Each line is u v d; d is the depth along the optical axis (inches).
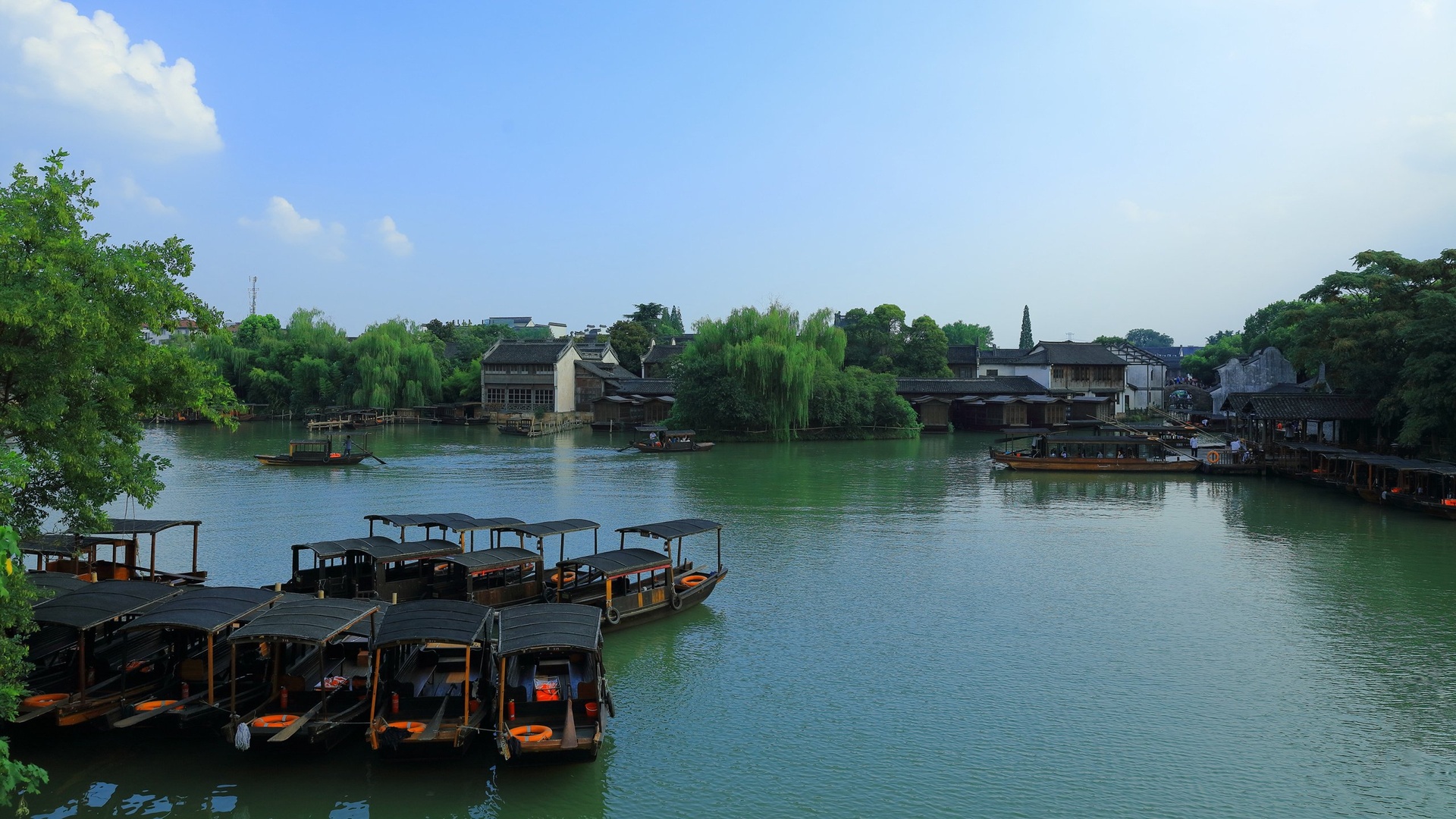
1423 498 1647.4
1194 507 1763.0
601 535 1451.8
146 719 660.1
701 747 703.1
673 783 647.8
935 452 2837.1
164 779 642.8
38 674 721.0
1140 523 1578.5
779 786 642.8
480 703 697.6
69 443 681.6
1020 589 1133.7
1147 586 1146.7
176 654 753.0
